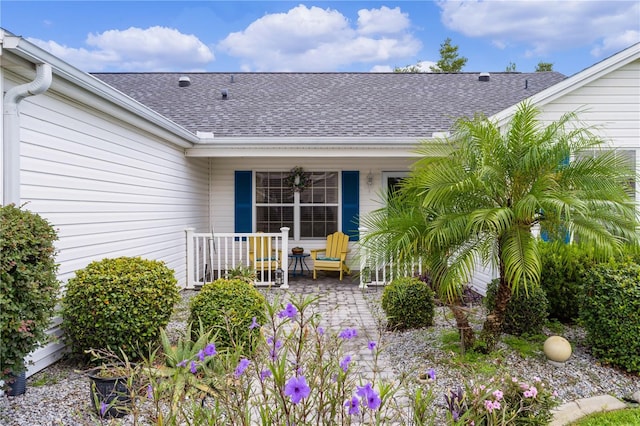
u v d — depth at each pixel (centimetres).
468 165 404
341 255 881
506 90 1113
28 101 381
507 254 364
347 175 962
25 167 378
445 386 350
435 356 425
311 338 251
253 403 189
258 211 973
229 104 1018
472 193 386
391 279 500
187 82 1160
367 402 171
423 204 386
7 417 302
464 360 398
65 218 435
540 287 513
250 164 967
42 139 400
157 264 428
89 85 425
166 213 723
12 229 299
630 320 386
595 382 374
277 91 1118
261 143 787
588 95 650
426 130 853
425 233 394
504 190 390
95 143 495
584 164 383
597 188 373
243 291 423
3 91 359
